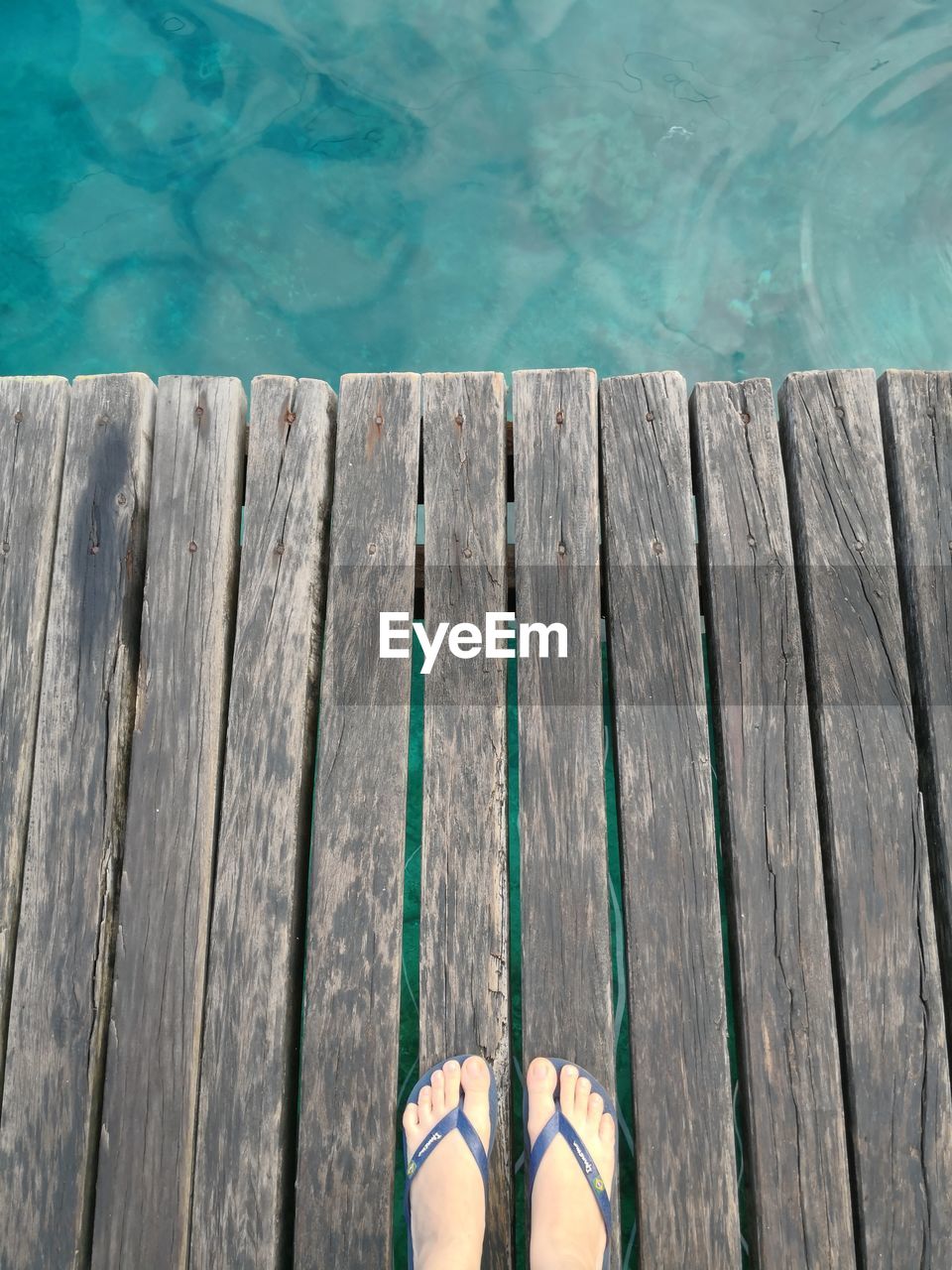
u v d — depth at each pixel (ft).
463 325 6.03
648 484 4.56
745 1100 4.11
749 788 4.30
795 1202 4.00
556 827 4.28
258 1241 4.00
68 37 6.49
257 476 4.57
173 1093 4.12
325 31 6.49
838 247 6.05
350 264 6.14
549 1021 4.16
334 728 4.37
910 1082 4.08
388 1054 4.12
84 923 4.25
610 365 5.95
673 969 4.17
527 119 6.34
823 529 4.50
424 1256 3.89
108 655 4.44
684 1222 3.99
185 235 6.17
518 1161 4.61
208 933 4.26
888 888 4.22
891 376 4.61
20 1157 4.08
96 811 4.33
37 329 6.03
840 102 6.28
